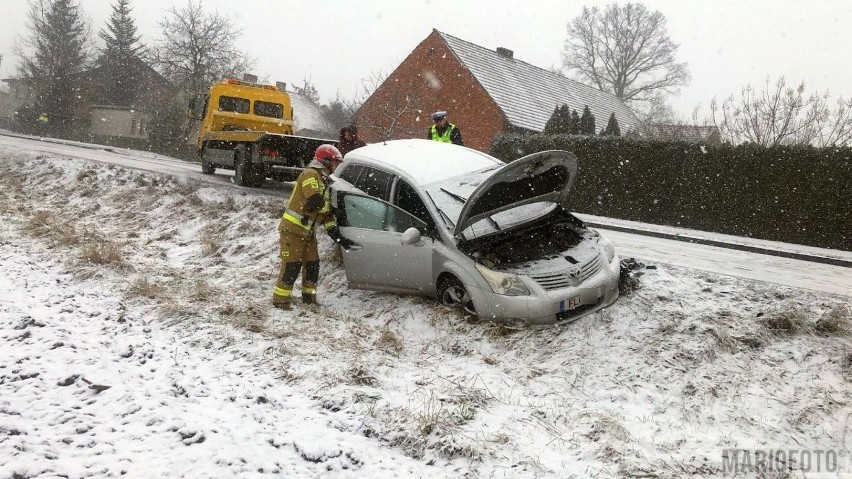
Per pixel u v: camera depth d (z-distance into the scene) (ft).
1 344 19.11
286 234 24.80
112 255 30.55
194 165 76.33
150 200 43.60
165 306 24.02
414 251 24.02
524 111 102.17
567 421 16.38
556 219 25.13
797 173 49.37
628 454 14.70
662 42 161.17
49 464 12.69
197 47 145.48
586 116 77.77
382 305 25.22
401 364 19.89
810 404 17.02
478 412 16.44
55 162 56.90
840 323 20.27
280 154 44.11
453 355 20.77
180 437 14.16
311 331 22.17
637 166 57.93
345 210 26.63
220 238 35.27
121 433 14.29
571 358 19.81
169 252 34.88
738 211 52.19
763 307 21.65
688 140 56.24
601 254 23.27
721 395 17.67
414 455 14.34
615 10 161.99
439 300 23.86
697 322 20.65
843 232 47.32
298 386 17.58
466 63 99.45
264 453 13.74
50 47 197.88
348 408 16.21
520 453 14.46
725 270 30.09
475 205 22.62
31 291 25.16
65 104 170.50
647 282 23.97
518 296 21.27
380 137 102.53
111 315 22.90
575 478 13.41
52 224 38.68
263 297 26.55
